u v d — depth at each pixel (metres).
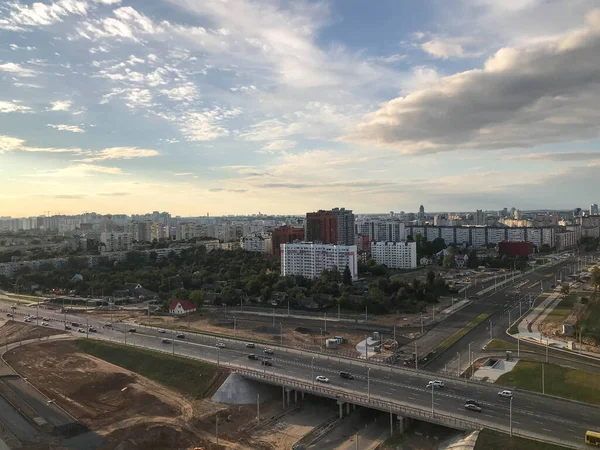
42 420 128.12
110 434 120.00
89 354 186.12
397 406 117.12
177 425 124.94
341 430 122.62
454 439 107.62
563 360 163.38
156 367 164.25
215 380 148.62
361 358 164.00
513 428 103.62
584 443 96.25
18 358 183.25
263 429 124.19
